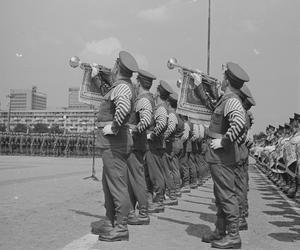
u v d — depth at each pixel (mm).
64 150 37875
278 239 6645
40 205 8914
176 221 7840
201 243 6152
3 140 38031
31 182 13281
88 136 38812
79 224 7113
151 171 8742
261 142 26172
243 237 6770
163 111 8633
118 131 6164
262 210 9703
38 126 76625
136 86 7746
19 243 5812
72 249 5590
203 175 15414
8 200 9484
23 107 84812
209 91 7051
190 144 13008
